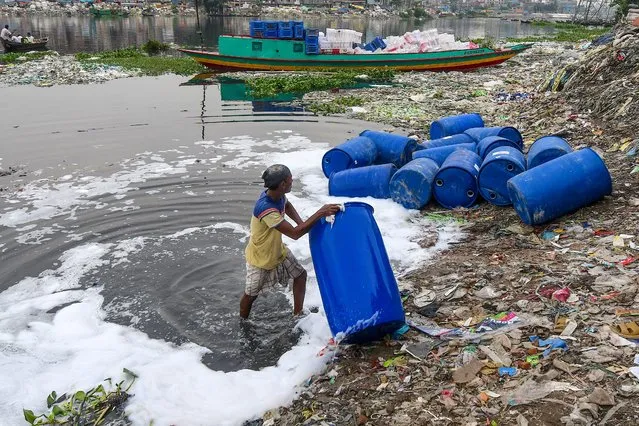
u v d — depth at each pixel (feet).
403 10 415.44
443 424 11.68
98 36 159.33
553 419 10.98
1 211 27.86
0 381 15.71
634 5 181.88
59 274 22.03
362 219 16.05
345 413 12.97
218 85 71.10
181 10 315.58
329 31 83.56
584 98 40.24
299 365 15.93
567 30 206.90
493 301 17.13
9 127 45.80
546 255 19.79
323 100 59.16
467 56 82.28
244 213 27.53
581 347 13.29
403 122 47.78
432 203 27.73
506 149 26.53
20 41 110.11
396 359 14.78
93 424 14.10
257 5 353.10
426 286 19.34
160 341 17.89
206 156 37.47
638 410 10.74
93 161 36.35
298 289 18.65
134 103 57.62
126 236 25.20
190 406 14.64
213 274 21.88
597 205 23.25
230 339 17.94
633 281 16.34
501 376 12.90
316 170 33.76
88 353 17.11
